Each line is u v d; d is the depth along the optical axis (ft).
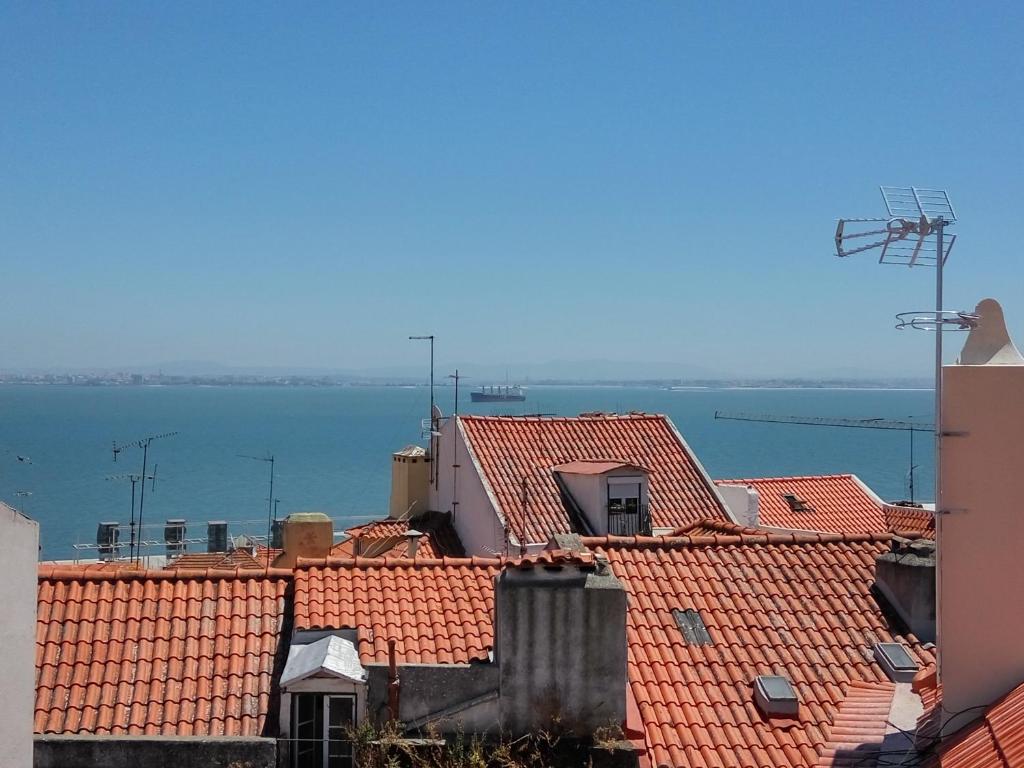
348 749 49.52
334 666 50.96
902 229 48.21
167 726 51.16
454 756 47.42
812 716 54.44
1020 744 39.47
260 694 53.11
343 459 620.08
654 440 128.47
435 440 140.26
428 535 124.57
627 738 49.42
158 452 643.86
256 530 313.32
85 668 54.24
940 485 45.91
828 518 158.51
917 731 49.52
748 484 165.68
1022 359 46.68
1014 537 44.93
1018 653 44.75
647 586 64.54
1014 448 45.03
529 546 107.76
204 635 56.90
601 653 49.57
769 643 60.18
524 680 49.47
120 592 59.36
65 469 520.01
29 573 38.29
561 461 122.83
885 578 63.98
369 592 59.72
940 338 47.50
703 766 50.93
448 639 56.34
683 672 57.52
